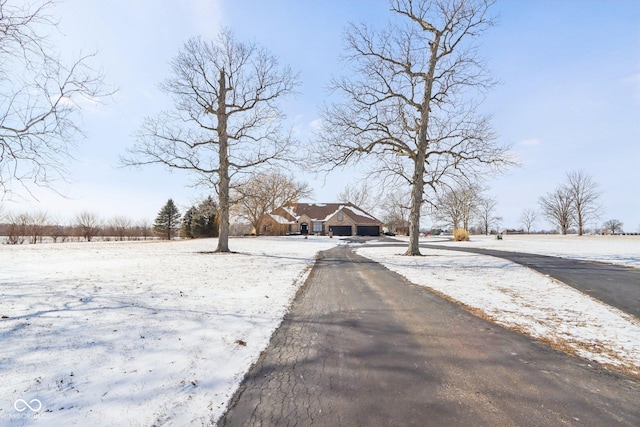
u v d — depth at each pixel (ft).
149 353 13.99
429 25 58.65
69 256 51.67
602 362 14.24
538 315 21.56
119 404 10.28
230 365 13.41
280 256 59.98
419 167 61.46
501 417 9.98
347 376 12.63
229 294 25.80
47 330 15.62
